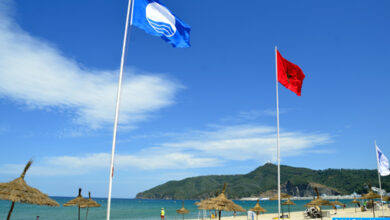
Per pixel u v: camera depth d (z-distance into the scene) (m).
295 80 13.91
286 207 108.94
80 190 20.23
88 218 47.75
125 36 9.15
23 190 9.30
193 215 56.59
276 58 13.47
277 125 12.86
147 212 68.19
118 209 83.12
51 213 57.81
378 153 28.06
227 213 63.34
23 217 48.72
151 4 10.07
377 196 26.83
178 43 10.67
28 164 10.04
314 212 32.31
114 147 8.23
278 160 12.47
